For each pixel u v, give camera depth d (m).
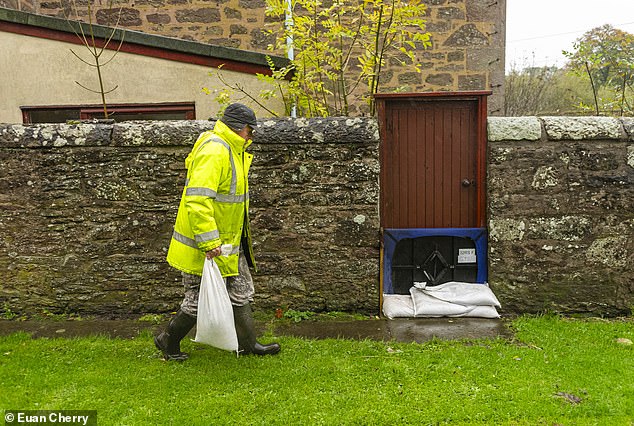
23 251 4.54
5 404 2.97
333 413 2.90
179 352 3.63
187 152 4.42
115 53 5.94
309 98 5.55
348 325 4.33
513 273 4.52
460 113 4.58
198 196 3.14
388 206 4.67
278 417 2.87
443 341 3.93
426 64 7.56
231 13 7.67
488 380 3.27
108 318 4.54
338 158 4.41
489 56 7.52
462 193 4.65
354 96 7.48
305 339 4.01
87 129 4.43
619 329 4.18
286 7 5.35
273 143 4.39
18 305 4.60
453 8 7.47
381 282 4.54
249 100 6.07
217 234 3.21
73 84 6.01
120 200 4.48
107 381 3.28
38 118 6.14
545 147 4.41
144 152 4.43
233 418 2.86
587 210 4.43
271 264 4.54
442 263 4.70
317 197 4.45
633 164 4.38
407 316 4.47
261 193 4.46
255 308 4.59
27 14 5.84
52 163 4.45
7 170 4.46
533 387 3.17
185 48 5.90
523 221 4.46
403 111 4.59
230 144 3.35
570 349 3.76
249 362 3.57
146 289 4.56
